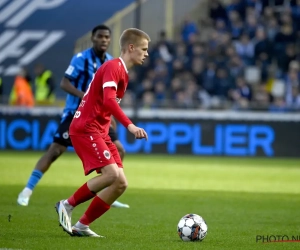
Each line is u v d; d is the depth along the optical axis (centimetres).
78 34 11119
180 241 2438
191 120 8256
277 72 8944
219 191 4509
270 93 8725
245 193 4419
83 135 2431
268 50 9238
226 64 9006
